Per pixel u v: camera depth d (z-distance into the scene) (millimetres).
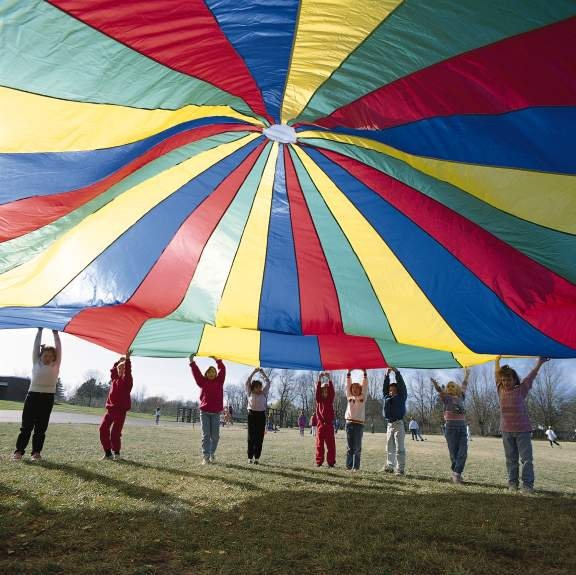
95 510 3762
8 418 14992
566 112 3453
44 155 3672
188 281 6418
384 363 7836
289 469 6973
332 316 6883
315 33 3254
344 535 3451
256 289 6711
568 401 58656
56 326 6543
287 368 8703
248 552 2977
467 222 4953
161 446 9742
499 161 4070
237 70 3684
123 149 3922
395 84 3635
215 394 7332
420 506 4578
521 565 2980
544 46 3035
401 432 7359
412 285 6047
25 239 4648
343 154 5047
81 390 67188
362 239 5926
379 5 2977
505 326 5797
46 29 2877
